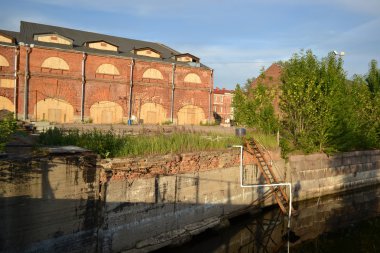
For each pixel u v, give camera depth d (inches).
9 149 380.2
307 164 748.6
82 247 376.2
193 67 1401.3
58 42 1190.9
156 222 456.4
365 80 1169.4
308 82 782.5
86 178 377.4
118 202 409.4
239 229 562.9
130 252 421.1
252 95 942.4
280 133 816.3
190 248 484.1
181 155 488.7
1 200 311.1
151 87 1315.2
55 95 1134.4
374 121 997.8
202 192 527.5
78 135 473.4
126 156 437.4
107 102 1229.1
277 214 633.6
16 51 1068.5
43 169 339.9
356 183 880.9
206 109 1455.5
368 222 628.1
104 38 1401.3
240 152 597.3
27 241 330.3
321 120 774.5
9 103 1070.4
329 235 555.2
